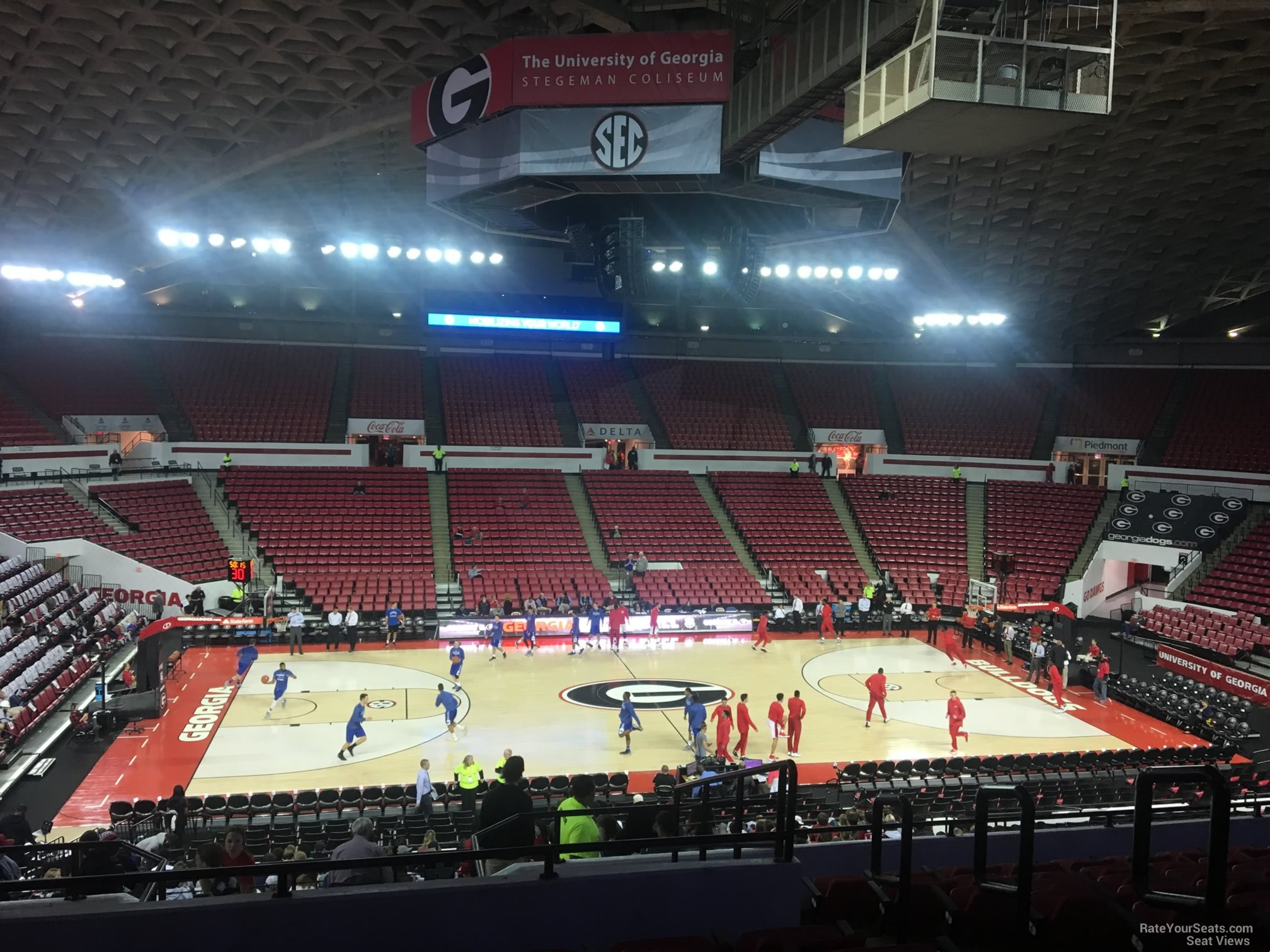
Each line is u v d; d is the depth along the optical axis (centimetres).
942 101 829
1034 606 3080
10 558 2573
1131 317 4034
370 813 1598
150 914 566
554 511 3656
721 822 1241
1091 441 4153
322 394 4012
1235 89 2217
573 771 1847
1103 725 2227
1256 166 2611
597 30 2089
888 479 4125
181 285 4028
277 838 1457
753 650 2908
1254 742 2081
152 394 3781
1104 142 2452
